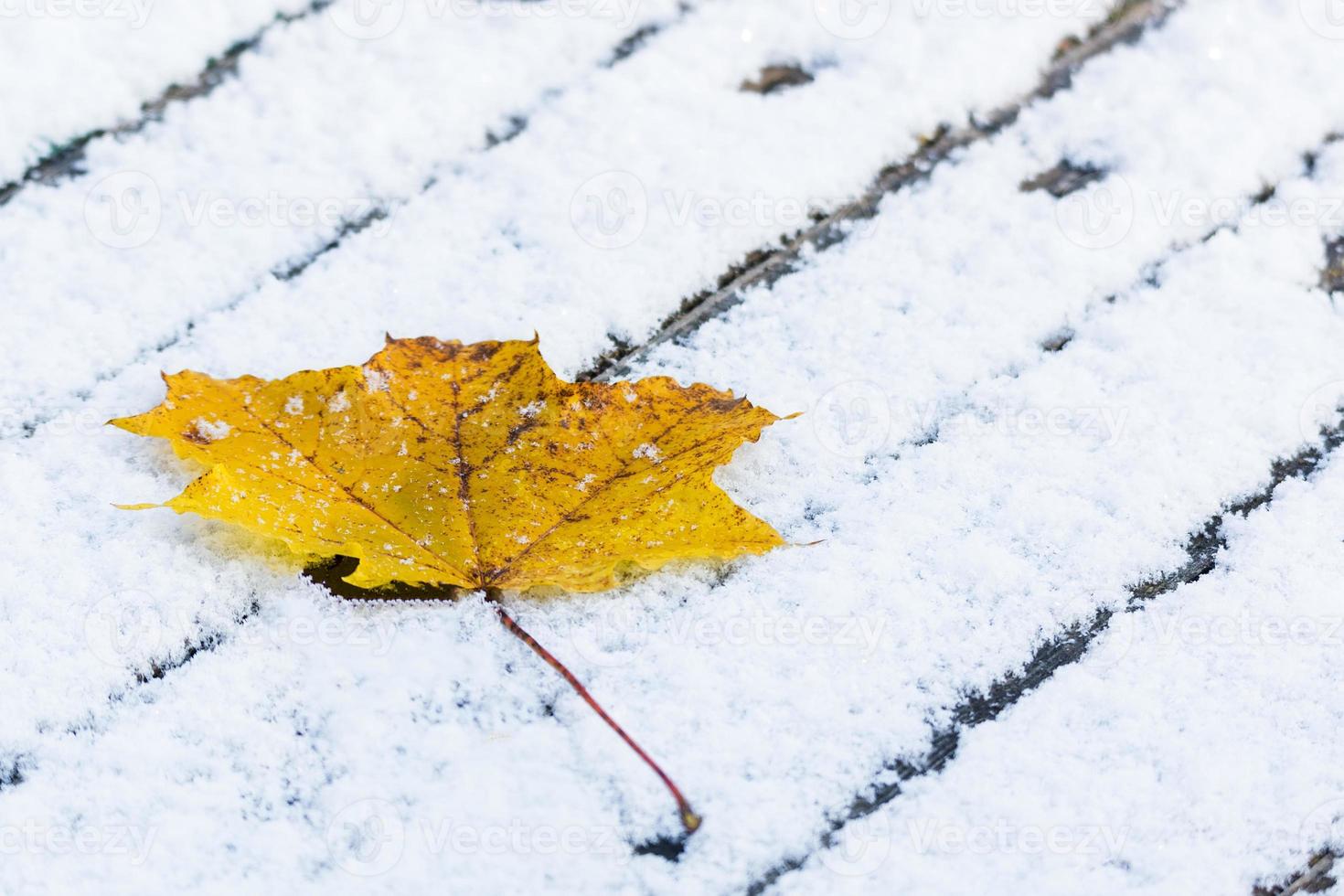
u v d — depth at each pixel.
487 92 1.11
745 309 1.07
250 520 1.02
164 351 1.07
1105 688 1.02
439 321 1.07
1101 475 1.04
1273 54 1.12
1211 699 1.01
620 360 1.07
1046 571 1.03
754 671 1.02
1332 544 1.04
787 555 1.03
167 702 1.01
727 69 1.12
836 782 1.01
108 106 1.10
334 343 1.07
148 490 1.04
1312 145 1.10
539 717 1.01
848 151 1.10
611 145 1.10
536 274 1.08
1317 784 1.01
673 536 1.02
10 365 1.06
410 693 1.01
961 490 1.04
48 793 1.00
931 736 1.01
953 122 1.11
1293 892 1.00
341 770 1.01
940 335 1.07
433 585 1.03
